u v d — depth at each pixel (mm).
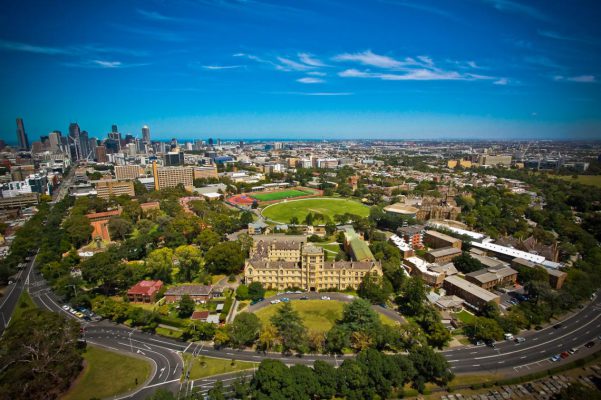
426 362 166000
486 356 189125
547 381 169625
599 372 176750
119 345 196625
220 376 170875
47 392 159000
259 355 188000
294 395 147625
